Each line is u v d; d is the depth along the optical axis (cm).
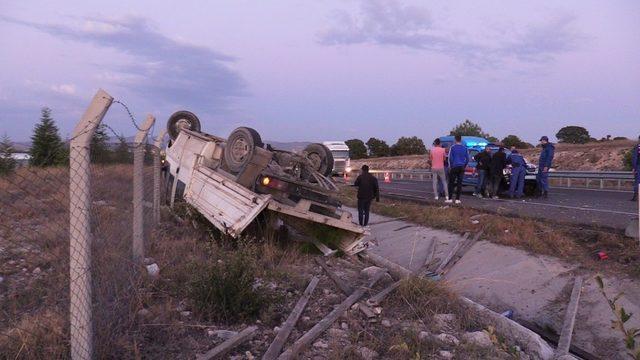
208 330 523
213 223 907
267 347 504
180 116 1329
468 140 2214
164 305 559
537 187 1864
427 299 647
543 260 898
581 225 1084
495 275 897
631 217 1187
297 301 640
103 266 494
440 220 1277
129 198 660
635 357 323
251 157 891
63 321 468
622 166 3294
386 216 1519
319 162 1096
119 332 473
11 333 447
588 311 725
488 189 1866
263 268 762
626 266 812
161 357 457
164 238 857
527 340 579
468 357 507
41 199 437
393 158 6347
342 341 523
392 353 502
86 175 388
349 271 817
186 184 1081
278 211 865
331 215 956
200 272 615
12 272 606
